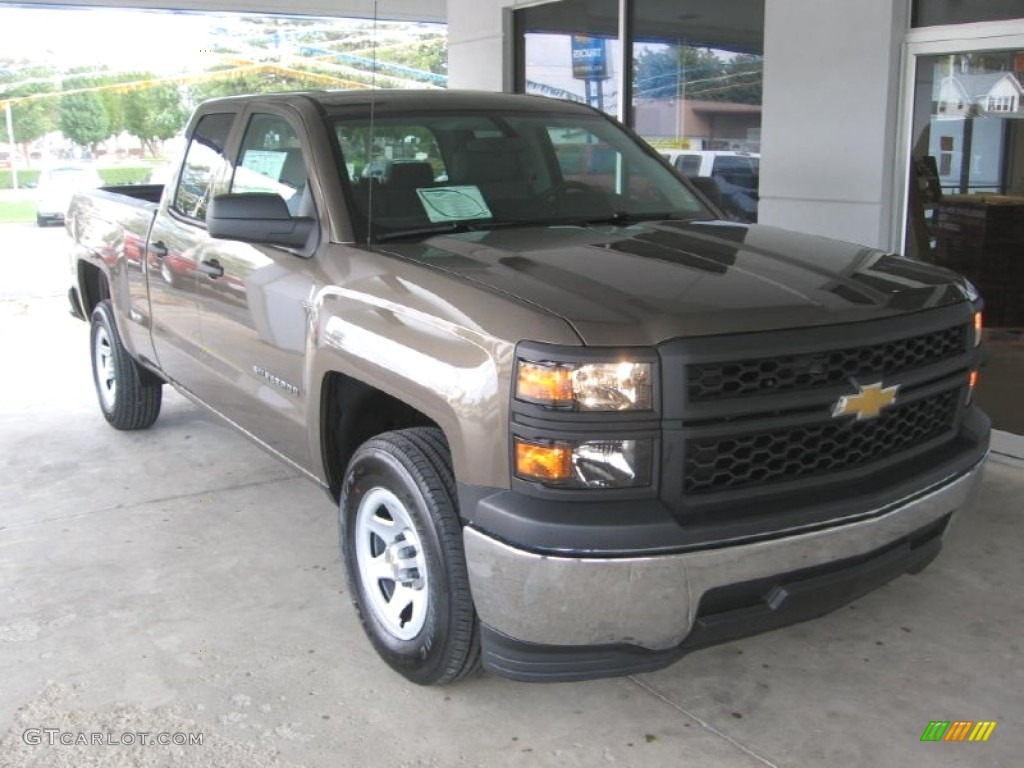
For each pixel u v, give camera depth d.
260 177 4.12
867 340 2.78
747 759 2.89
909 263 3.42
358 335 3.20
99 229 5.79
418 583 3.13
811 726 3.04
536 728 3.05
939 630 3.59
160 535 4.55
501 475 2.66
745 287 2.88
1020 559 4.12
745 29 6.70
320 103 3.97
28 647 3.56
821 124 5.96
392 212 3.69
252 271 3.94
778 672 3.35
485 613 2.76
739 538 2.62
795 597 2.76
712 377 2.61
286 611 3.81
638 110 7.87
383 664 3.41
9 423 6.39
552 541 2.53
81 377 7.62
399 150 3.89
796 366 2.71
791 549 2.69
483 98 4.35
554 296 2.78
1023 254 5.42
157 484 5.23
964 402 3.28
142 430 6.18
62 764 2.89
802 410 2.72
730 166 6.99
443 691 3.25
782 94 6.16
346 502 3.37
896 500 2.88
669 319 2.64
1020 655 3.42
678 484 2.60
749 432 2.65
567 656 2.73
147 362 5.43
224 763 2.89
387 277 3.20
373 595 3.34
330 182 3.65
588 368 2.54
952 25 5.31
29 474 5.42
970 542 4.29
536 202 3.99
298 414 3.73
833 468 2.83
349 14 12.99
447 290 2.95
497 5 8.91
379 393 3.50
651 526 2.54
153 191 6.46
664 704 3.18
